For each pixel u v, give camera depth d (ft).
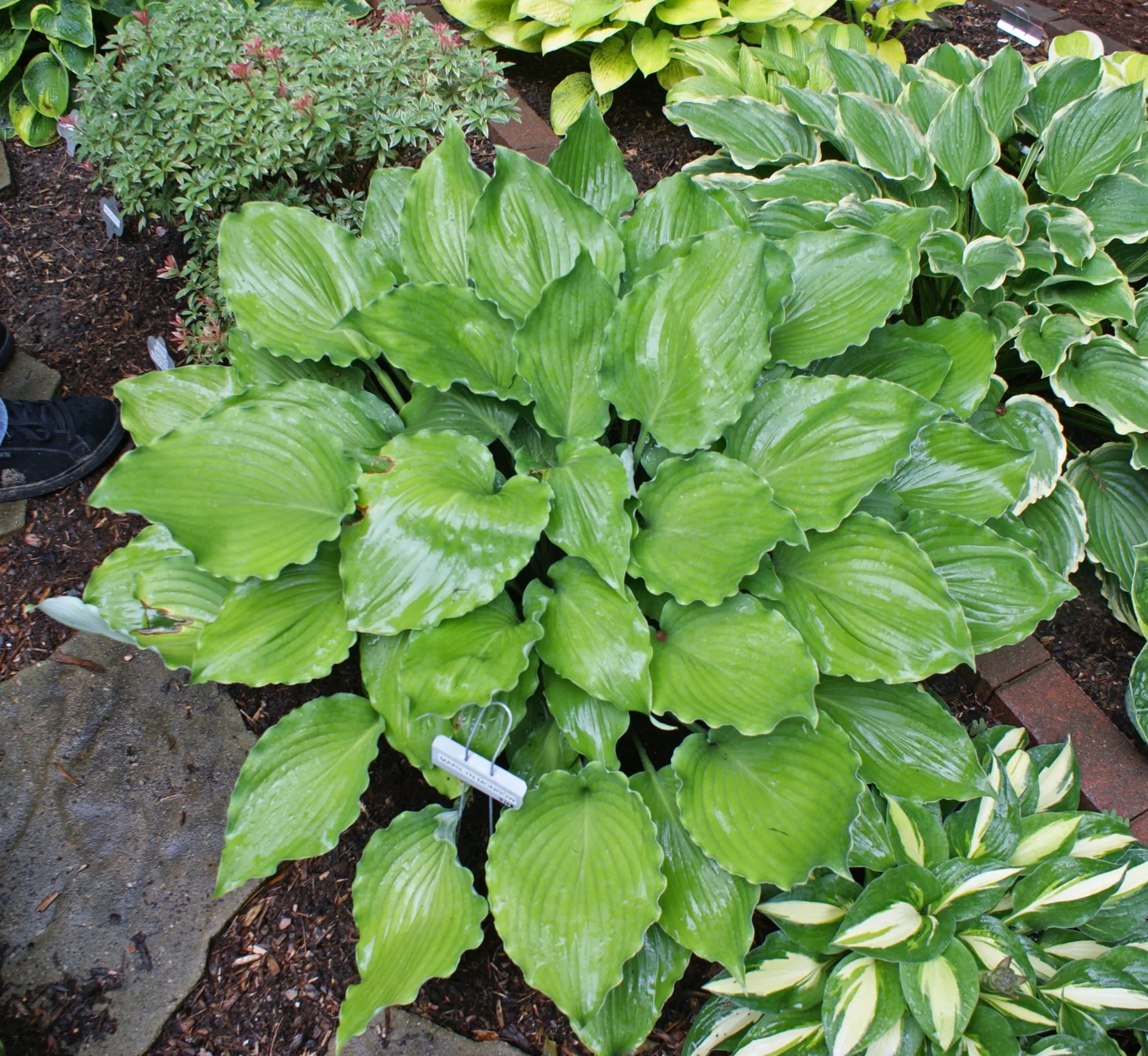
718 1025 4.23
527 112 7.43
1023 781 4.63
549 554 4.98
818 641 4.40
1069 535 5.23
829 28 7.23
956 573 4.68
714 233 4.62
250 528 4.25
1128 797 4.77
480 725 4.35
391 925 4.18
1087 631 5.34
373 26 7.72
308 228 5.01
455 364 4.67
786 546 4.61
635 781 4.43
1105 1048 4.02
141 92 5.43
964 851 4.40
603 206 5.47
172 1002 4.34
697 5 7.15
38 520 5.52
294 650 4.30
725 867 4.03
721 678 4.23
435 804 4.45
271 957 4.46
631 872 4.06
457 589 4.20
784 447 4.61
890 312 4.78
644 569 4.39
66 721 4.89
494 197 4.89
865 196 6.18
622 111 7.60
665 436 4.59
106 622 4.33
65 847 4.62
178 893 4.54
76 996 4.33
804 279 4.98
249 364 5.06
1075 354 5.52
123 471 4.19
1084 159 6.03
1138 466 5.27
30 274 6.54
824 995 4.08
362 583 4.20
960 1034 3.93
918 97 6.23
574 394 4.83
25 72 7.11
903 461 4.84
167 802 4.74
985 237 5.67
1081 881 4.30
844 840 4.03
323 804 4.24
